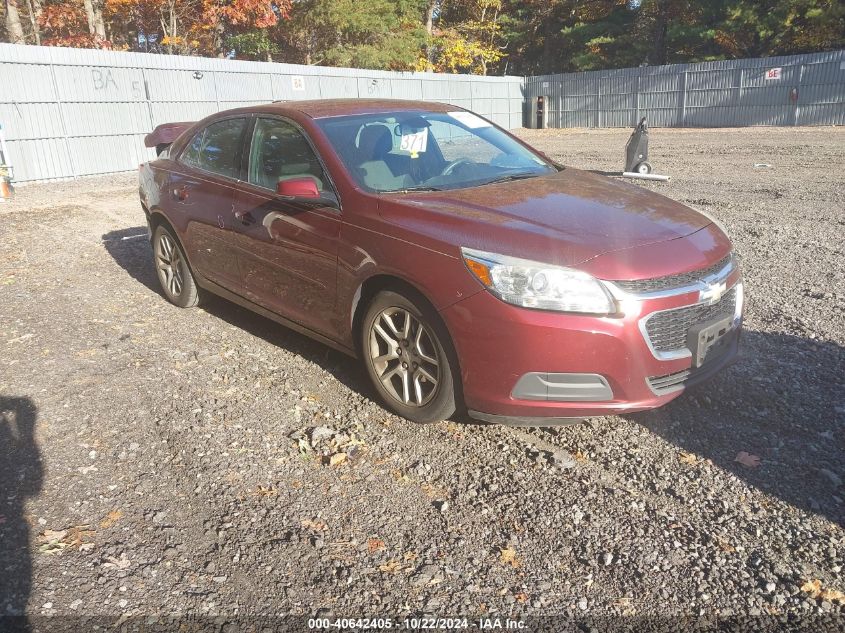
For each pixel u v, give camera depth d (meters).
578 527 2.83
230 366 4.48
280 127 4.47
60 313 5.61
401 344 3.62
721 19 38.53
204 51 34.66
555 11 45.69
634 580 2.53
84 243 8.44
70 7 28.75
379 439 3.54
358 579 2.56
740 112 31.42
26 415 3.81
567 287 3.04
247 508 2.98
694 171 14.71
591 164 17.38
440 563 2.64
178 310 5.64
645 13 41.88
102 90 18.16
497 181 4.16
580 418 3.20
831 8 32.84
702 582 2.51
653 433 3.55
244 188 4.59
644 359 3.13
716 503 2.96
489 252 3.18
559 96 37.38
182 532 2.82
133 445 3.49
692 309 3.29
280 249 4.23
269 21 30.48
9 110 16.16
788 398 3.86
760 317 5.20
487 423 3.69
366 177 3.94
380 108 4.63
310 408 3.89
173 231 5.48
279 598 2.46
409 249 3.43
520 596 2.46
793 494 3.01
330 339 4.10
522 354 3.09
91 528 2.84
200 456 3.39
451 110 4.96
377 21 34.56
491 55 44.56
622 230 3.39
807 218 9.07
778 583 2.50
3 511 2.96
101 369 4.45
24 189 15.08
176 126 7.24
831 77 28.36
